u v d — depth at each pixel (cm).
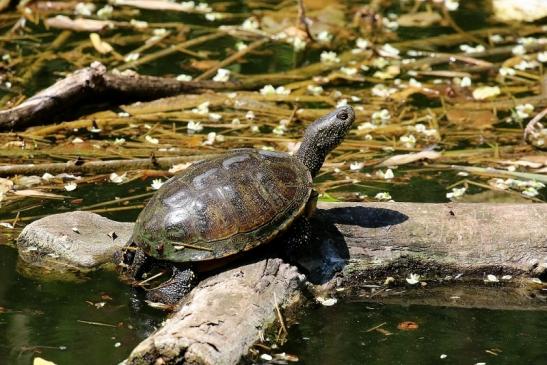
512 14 1762
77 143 1197
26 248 928
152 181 1109
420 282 897
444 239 897
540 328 819
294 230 850
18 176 1095
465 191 1088
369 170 1157
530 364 751
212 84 1391
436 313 845
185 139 1223
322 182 1112
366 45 1595
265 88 1388
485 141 1245
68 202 1045
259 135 1242
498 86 1438
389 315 838
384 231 895
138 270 853
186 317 735
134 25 1652
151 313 812
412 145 1226
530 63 1515
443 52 1588
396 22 1730
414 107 1360
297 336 788
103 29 1631
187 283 820
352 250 888
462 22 1742
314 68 1491
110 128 1262
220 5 1808
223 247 806
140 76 1341
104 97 1313
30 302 830
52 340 762
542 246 899
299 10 1623
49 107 1248
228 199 820
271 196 832
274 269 819
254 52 1578
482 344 786
